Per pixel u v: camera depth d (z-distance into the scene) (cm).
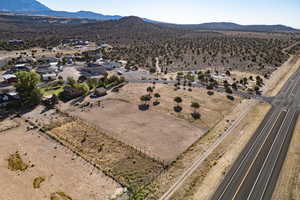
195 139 5062
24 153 4338
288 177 3741
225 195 3341
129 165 4106
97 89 8038
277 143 4850
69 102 7162
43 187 3481
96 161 4197
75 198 3284
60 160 4184
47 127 5434
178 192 3409
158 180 3703
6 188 3428
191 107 6894
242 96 8006
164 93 8162
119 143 4828
